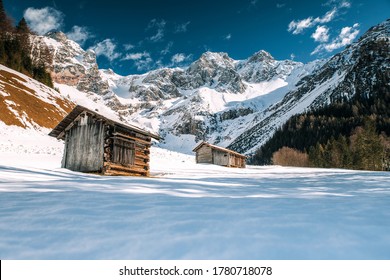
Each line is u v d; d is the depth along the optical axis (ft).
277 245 9.48
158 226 11.64
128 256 8.64
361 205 17.40
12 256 8.65
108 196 20.08
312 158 265.13
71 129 66.23
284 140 428.15
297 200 19.75
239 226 11.69
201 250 9.04
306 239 10.11
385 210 15.60
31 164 62.80
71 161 63.41
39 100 186.09
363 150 215.31
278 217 13.41
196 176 66.59
